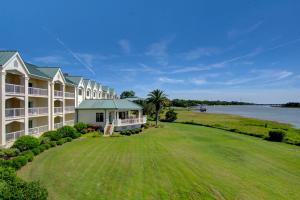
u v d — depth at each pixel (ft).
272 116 385.29
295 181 60.85
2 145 76.69
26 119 91.86
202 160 77.20
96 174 58.18
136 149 89.92
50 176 55.52
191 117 299.17
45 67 124.16
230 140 126.82
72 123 140.77
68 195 45.14
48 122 112.16
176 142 111.14
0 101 76.74
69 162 68.23
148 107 228.43
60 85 130.31
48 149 85.66
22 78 90.99
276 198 49.14
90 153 80.59
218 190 51.13
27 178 53.52
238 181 58.08
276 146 114.93
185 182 54.90
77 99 150.82
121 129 143.02
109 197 44.91
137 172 60.90
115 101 155.33
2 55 82.12
